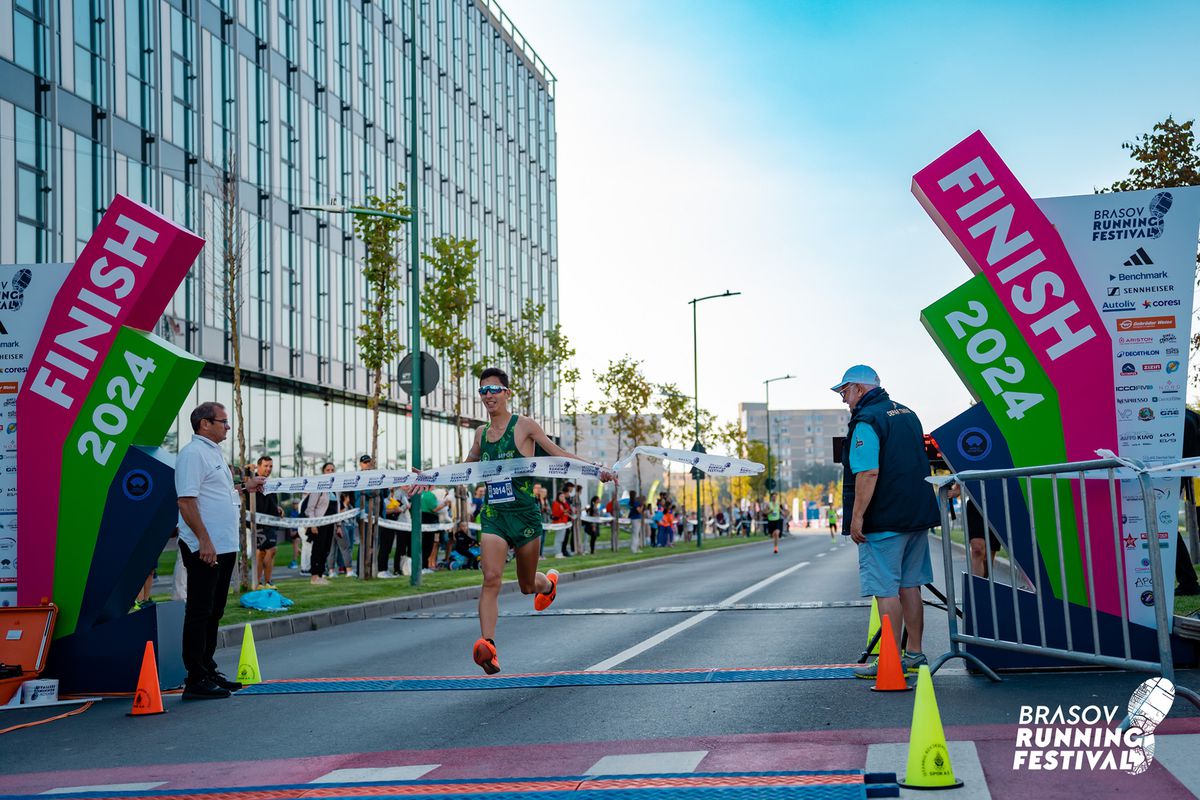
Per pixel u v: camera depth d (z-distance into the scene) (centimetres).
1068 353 777
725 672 833
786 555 3525
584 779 520
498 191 5988
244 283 3353
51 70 2595
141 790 546
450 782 528
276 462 3538
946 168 791
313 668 997
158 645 855
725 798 473
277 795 523
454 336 2638
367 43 4406
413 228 2052
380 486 844
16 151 2472
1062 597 766
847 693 725
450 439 5047
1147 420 773
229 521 851
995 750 541
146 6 2967
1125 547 766
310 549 2314
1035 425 780
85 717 773
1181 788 457
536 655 1002
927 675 489
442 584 1928
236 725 718
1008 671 774
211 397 3142
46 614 859
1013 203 784
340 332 4028
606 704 730
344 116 4166
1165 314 775
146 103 2952
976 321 790
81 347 875
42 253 2547
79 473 871
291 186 3722
